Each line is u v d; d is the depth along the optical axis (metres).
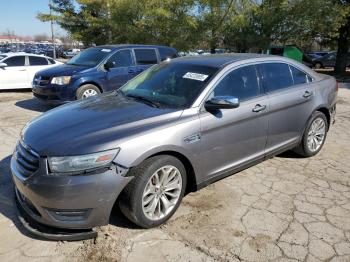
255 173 4.84
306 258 3.11
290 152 5.66
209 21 21.28
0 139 6.28
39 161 3.10
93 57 9.34
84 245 3.22
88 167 3.02
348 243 3.33
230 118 3.98
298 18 21.88
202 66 4.30
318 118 5.42
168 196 3.60
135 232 3.42
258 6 22.73
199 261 3.04
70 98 8.55
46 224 3.16
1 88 12.02
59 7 25.58
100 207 3.11
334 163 5.30
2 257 3.07
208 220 3.65
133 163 3.17
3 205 3.92
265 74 4.63
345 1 23.62
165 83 4.28
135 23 20.11
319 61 31.75
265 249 3.21
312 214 3.81
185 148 3.56
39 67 12.72
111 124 3.41
